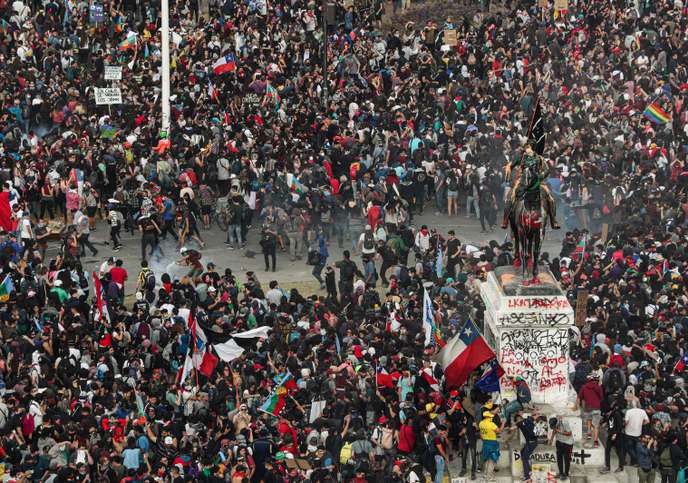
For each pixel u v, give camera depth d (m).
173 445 85.69
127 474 81.88
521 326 90.38
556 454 86.88
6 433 86.12
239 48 161.75
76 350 94.06
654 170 133.50
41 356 92.94
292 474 83.44
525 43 163.75
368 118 145.75
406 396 90.19
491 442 85.38
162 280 107.31
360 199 131.00
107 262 110.25
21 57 153.50
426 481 85.62
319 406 88.94
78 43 157.62
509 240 128.12
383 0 187.88
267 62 157.88
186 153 134.25
